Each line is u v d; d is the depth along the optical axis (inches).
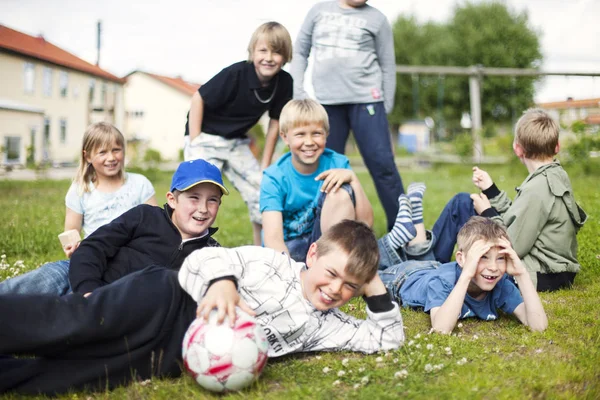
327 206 137.0
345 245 88.4
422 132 1953.7
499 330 113.2
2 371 84.6
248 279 92.7
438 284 118.6
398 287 131.6
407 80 1387.8
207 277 84.9
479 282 113.2
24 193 414.0
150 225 111.0
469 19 1331.2
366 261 88.0
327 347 98.5
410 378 85.4
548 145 142.9
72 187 149.2
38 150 1009.5
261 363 83.1
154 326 86.2
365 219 142.9
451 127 1307.8
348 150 1255.5
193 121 184.1
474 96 669.9
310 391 81.4
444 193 382.9
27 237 208.2
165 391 82.4
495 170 584.4
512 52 1247.5
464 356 96.4
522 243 136.6
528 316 112.2
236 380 80.7
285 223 152.4
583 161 478.6
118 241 107.6
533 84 1247.5
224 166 192.4
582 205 260.8
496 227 114.6
